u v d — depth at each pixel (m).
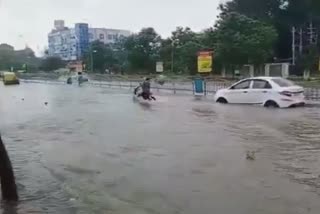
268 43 53.91
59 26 140.12
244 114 18.12
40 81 74.12
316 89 27.06
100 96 34.41
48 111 22.55
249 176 8.07
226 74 56.91
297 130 13.38
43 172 9.00
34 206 6.84
